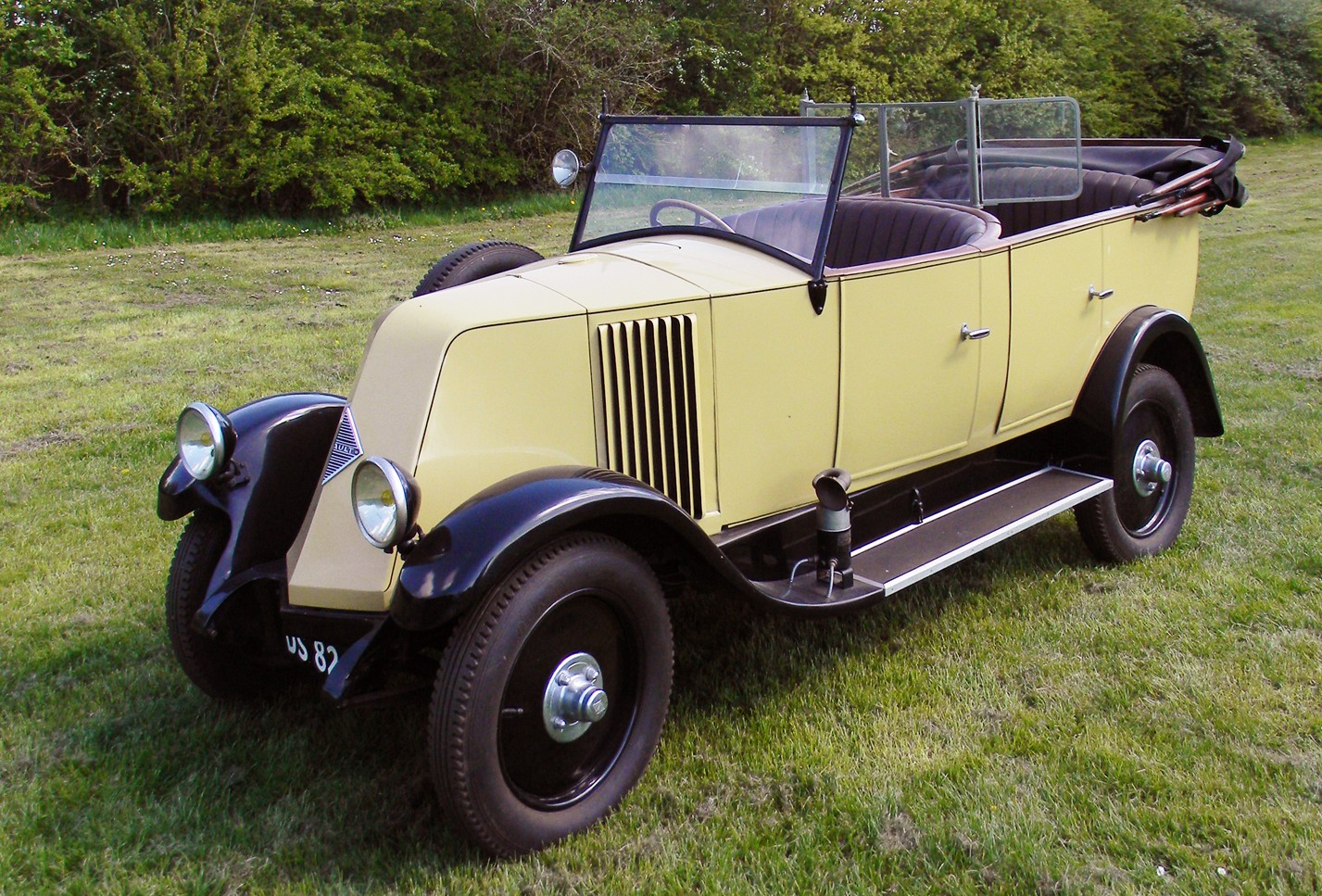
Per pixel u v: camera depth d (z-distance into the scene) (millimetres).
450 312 2869
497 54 18422
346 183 16531
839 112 4535
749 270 3336
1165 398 4453
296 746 3184
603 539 2682
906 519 3875
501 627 2461
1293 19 31203
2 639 3828
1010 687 3465
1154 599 4047
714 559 2803
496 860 2602
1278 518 4738
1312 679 3410
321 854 2689
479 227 16297
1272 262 11289
